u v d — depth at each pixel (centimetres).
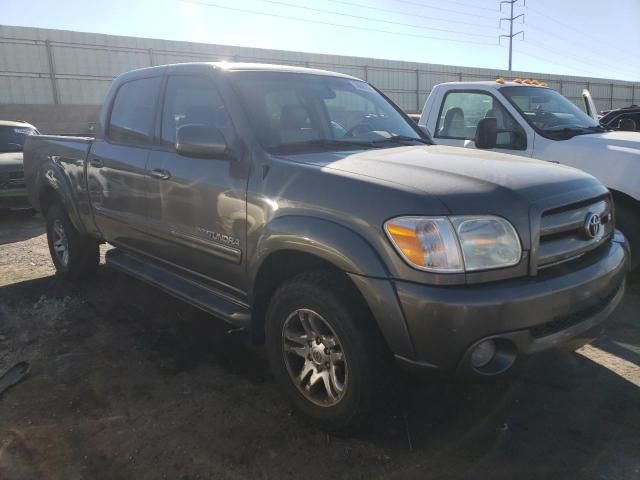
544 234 247
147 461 257
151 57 2742
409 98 3606
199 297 343
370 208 242
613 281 274
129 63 2698
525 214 240
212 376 337
